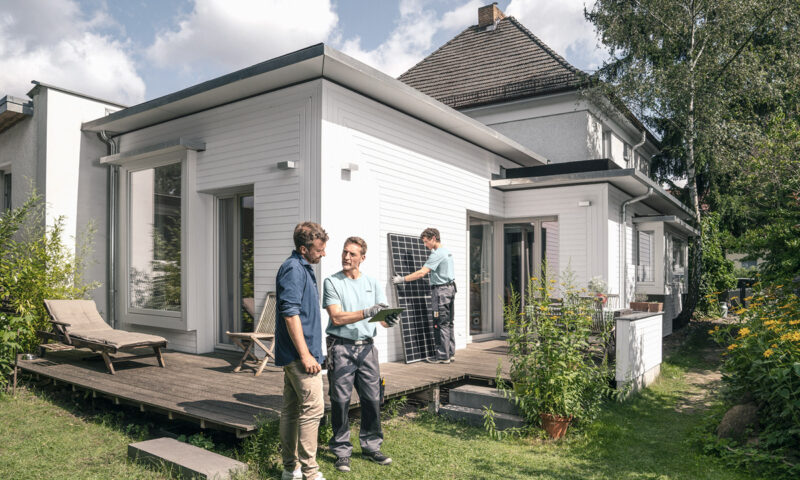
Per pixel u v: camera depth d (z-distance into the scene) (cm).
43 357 672
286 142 637
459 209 870
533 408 494
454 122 798
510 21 1659
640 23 1340
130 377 560
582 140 1309
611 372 572
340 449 386
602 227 899
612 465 419
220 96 673
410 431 498
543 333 504
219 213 755
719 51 1310
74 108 849
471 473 393
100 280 861
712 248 1631
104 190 879
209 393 488
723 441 448
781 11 1270
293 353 337
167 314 744
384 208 708
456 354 773
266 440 388
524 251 985
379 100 699
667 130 1524
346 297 391
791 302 545
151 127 809
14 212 712
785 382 430
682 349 1062
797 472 383
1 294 663
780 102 1334
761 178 866
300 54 556
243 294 727
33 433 456
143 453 384
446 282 690
